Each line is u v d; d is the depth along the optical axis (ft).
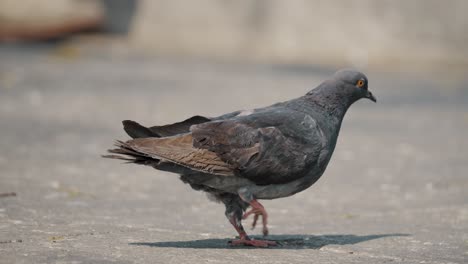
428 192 40.29
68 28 119.75
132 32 124.88
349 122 66.95
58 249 25.67
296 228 31.81
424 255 26.68
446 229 31.35
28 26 117.80
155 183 41.11
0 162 44.11
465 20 122.72
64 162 45.34
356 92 29.19
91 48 114.01
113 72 92.07
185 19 126.00
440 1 122.93
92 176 41.86
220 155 26.22
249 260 25.46
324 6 124.36
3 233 27.81
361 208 36.42
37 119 60.34
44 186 38.19
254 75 97.60
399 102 81.15
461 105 80.07
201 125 26.55
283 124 27.09
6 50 107.45
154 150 25.54
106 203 35.17
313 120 27.81
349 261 25.66
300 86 87.45
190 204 36.14
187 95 77.05
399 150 54.03
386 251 27.30
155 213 33.58
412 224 32.53
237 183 26.84
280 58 119.34
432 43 123.03
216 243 28.12
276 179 26.94
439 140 58.54
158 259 24.93
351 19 124.16
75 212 32.65
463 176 44.75
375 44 123.03
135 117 63.00
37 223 29.94
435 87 95.71
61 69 91.61
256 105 71.05
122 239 27.81
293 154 26.86
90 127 58.03
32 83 79.66
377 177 44.68
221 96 77.15
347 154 52.37
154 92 78.33
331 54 122.31
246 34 124.98
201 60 112.06
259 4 124.77
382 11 123.54
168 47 121.80
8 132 54.19
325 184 42.68
